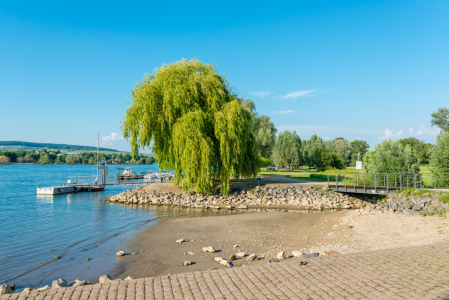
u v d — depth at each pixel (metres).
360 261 8.94
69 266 12.11
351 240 14.17
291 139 77.75
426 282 7.09
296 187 34.19
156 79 31.67
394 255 9.48
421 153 86.88
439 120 64.81
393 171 29.69
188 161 29.67
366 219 18.88
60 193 43.09
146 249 14.21
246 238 15.80
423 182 29.08
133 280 7.96
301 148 82.81
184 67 32.16
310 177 47.50
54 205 32.22
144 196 33.78
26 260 13.09
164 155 32.94
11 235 18.28
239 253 12.19
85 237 17.58
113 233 18.44
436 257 9.12
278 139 78.69
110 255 13.47
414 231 14.57
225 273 8.27
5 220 23.52
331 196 30.83
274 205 29.69
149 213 26.45
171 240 15.85
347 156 119.00
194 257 12.51
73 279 10.52
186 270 10.79
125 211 27.77
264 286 7.20
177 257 12.63
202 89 31.27
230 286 7.27
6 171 128.00
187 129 29.39
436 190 21.20
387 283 7.11
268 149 65.88
